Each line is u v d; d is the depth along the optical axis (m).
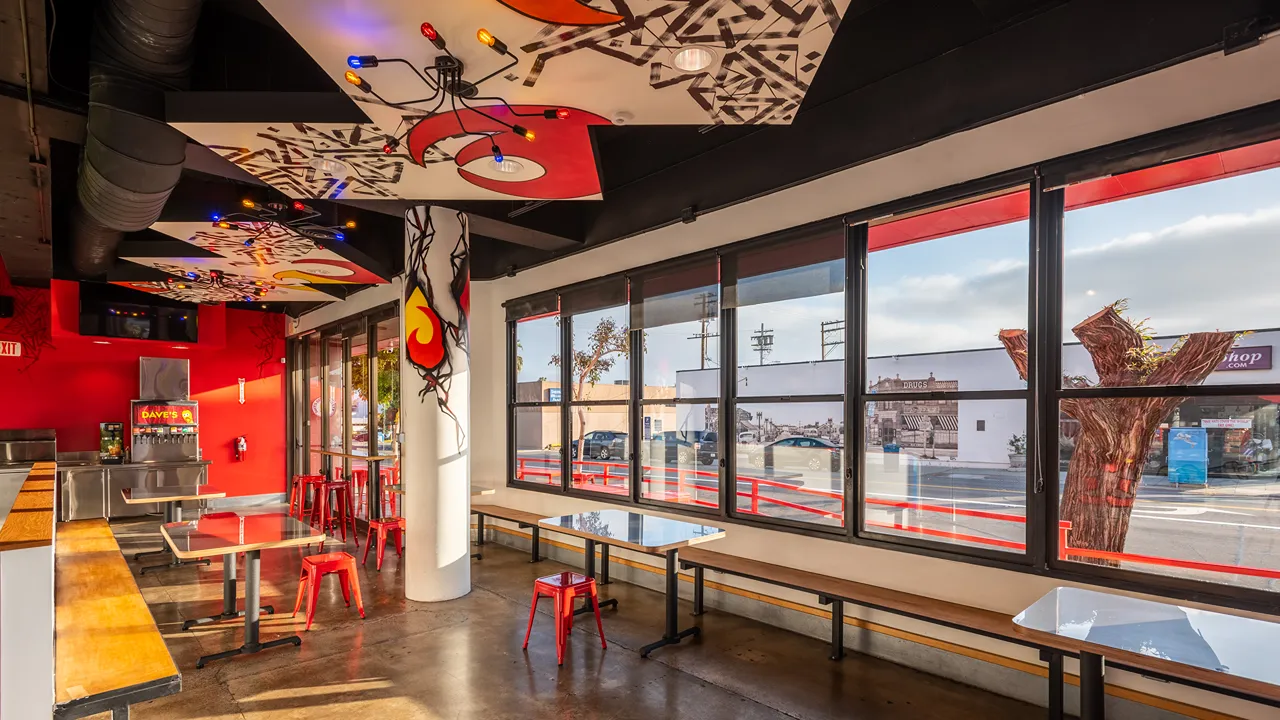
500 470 7.54
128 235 5.99
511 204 5.74
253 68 3.74
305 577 5.07
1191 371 2.97
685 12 2.19
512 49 2.42
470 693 3.66
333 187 3.99
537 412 7.22
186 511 9.54
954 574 3.66
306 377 10.70
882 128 3.91
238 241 5.27
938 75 3.66
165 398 9.77
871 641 4.11
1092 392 3.21
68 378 9.16
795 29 2.32
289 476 11.09
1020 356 3.54
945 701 3.47
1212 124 2.79
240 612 5.07
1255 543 2.80
